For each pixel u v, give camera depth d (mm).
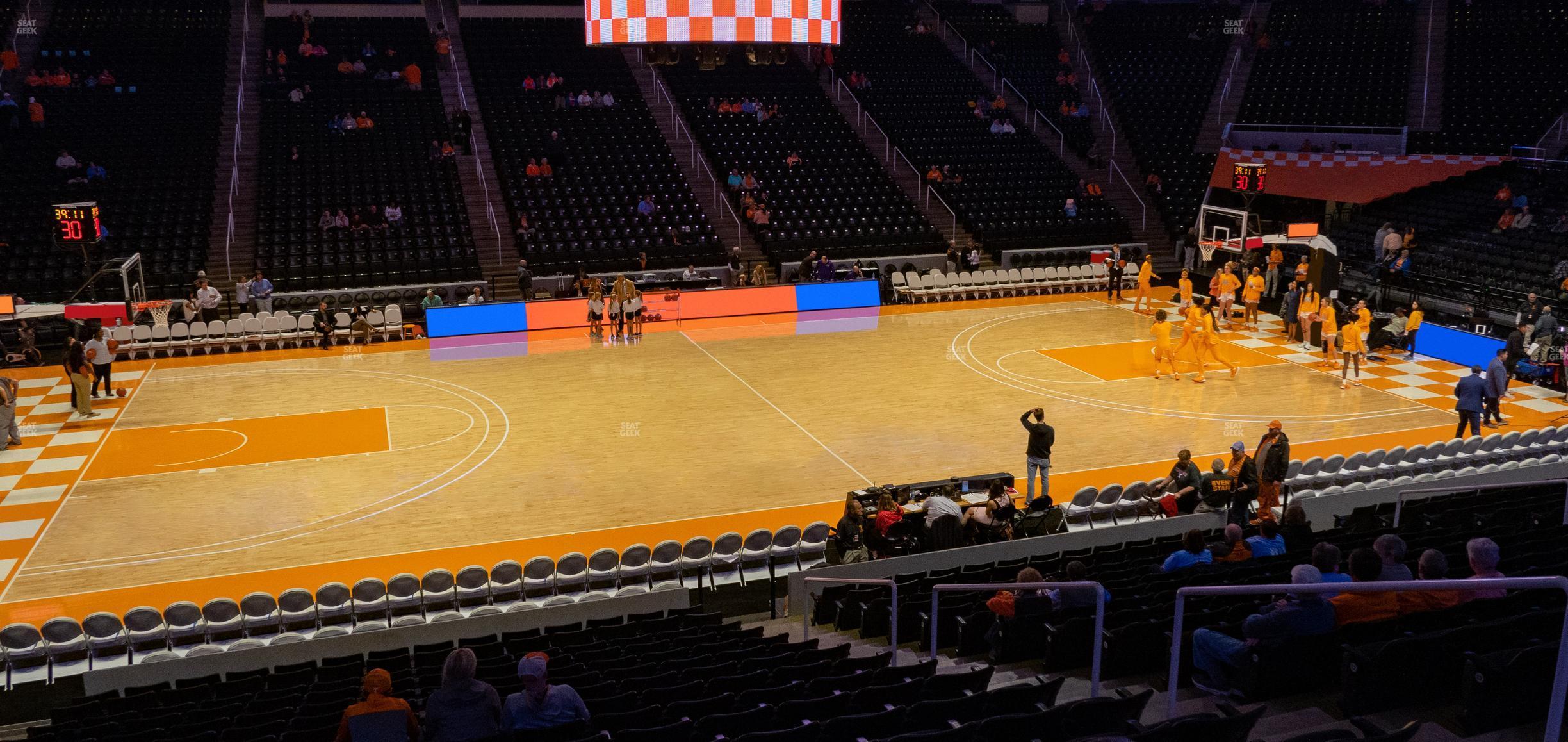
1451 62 39406
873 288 30969
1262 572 9828
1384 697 6172
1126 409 20750
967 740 5828
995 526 14062
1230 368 23047
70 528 15430
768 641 10711
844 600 12164
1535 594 7492
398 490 16812
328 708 8523
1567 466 15664
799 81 40812
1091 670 8828
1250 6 47406
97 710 9430
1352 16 43500
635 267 31141
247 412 20781
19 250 28000
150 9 38562
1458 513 12172
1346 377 22219
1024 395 21719
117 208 30047
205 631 12023
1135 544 12805
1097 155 40062
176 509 16094
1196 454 18281
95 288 27188
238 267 29453
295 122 34531
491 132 35344
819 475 17391
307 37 37656
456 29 41469
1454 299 27906
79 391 20281
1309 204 35844
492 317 27609
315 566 14258
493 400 21562
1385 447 18609
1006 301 31562
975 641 10141
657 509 16078
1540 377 22516
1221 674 7344
